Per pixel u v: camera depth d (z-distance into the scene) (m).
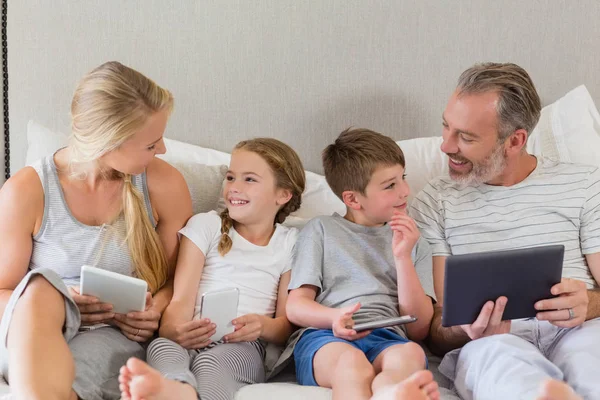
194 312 1.79
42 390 1.30
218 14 2.22
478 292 1.55
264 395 1.48
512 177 1.87
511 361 1.45
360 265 1.81
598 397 1.40
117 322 1.67
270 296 1.84
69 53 2.23
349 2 2.22
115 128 1.59
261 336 1.74
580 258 1.84
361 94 2.26
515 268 1.55
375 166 1.81
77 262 1.72
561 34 2.26
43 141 2.09
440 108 2.28
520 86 1.79
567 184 1.85
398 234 1.72
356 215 1.89
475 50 2.26
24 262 1.68
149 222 1.76
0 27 2.23
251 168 1.84
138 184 1.77
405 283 1.73
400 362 1.50
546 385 1.27
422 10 2.24
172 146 2.21
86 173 1.71
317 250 1.83
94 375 1.49
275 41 2.23
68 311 1.52
